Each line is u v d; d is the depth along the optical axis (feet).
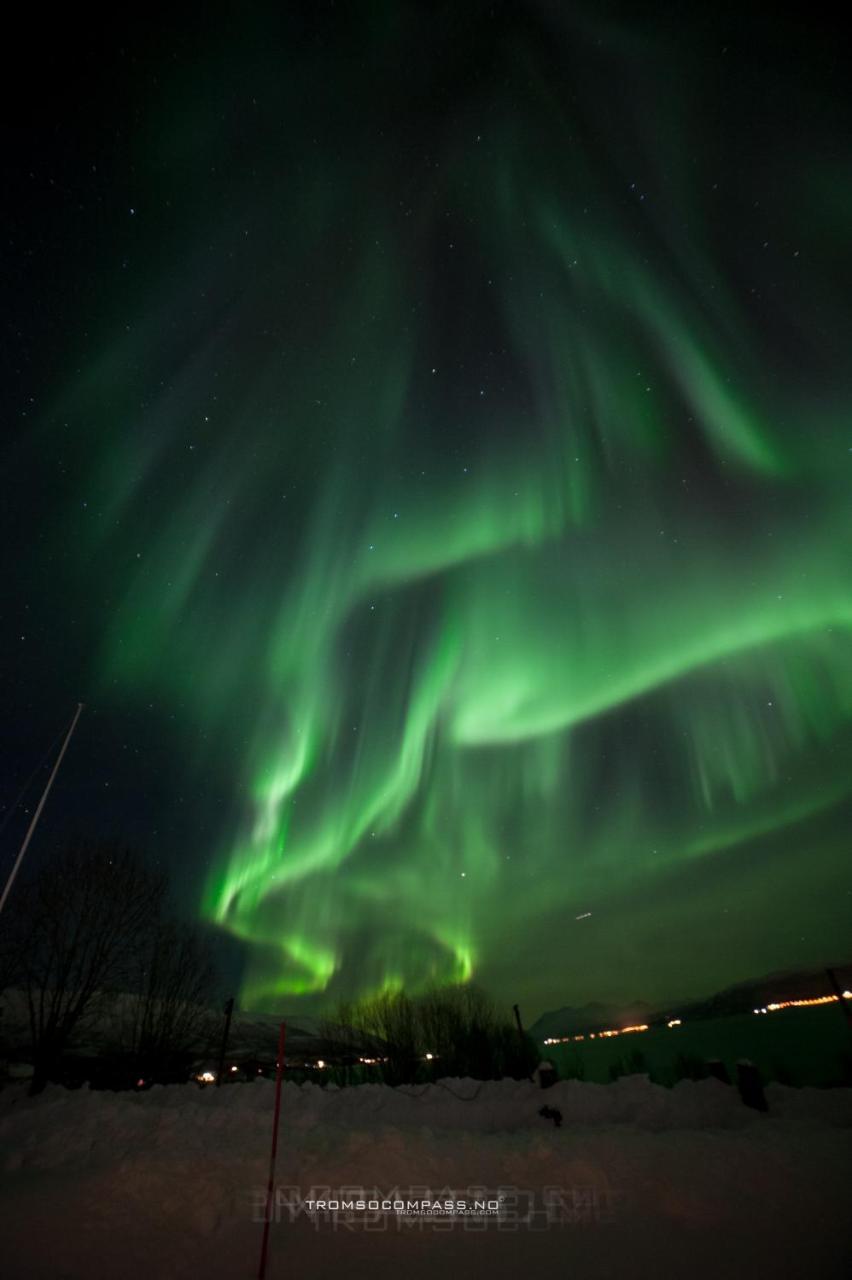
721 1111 36.58
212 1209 24.36
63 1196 26.53
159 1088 50.01
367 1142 30.37
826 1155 26.96
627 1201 23.97
